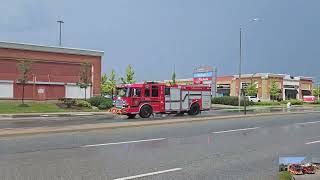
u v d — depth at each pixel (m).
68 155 11.08
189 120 23.45
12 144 13.03
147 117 29.47
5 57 47.84
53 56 51.50
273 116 30.50
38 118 30.88
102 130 18.00
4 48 47.78
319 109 48.25
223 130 19.11
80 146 12.83
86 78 50.53
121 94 29.38
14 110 38.00
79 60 53.59
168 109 30.91
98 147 12.70
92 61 54.69
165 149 12.62
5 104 44.00
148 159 10.72
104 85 75.69
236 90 98.69
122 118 28.83
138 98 29.17
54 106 43.25
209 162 10.46
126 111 28.88
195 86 33.00
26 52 49.34
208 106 34.00
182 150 12.49
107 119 27.52
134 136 15.93
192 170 9.37
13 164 9.63
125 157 10.96
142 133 17.11
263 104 64.31
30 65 46.22
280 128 20.83
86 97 53.62
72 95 52.97
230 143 14.41
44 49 50.62
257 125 22.28
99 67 55.28
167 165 9.91
